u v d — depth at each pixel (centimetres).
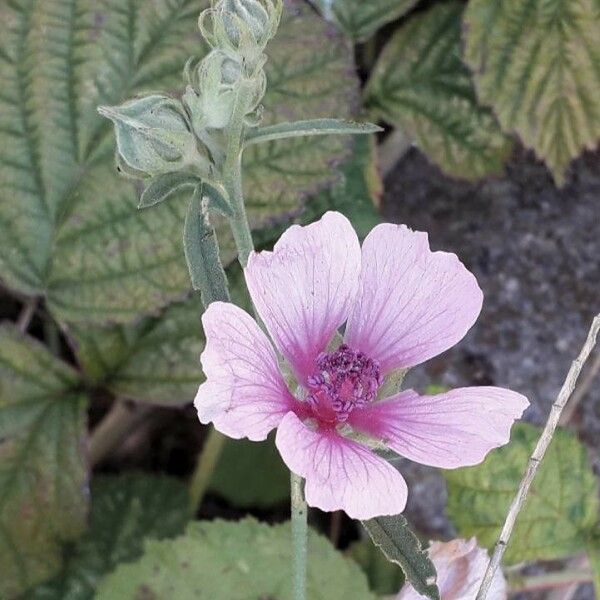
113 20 17
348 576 17
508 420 11
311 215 18
